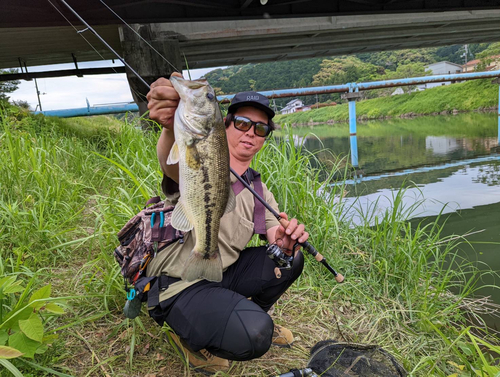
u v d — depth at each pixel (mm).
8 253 2672
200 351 1856
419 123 35031
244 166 2002
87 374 1775
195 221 1542
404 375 1942
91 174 4641
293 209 3439
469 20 14430
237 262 1968
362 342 2344
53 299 1797
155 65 9484
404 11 9922
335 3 9383
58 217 3262
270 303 2055
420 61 97875
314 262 3162
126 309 1826
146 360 1948
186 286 1691
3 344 1603
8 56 13828
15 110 7477
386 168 9844
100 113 12516
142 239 1761
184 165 1488
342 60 94875
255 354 1595
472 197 6207
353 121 21062
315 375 1823
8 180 3398
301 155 4047
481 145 13695
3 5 7117
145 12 8070
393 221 3467
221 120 1525
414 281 3107
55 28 10320
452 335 2613
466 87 52250
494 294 3234
